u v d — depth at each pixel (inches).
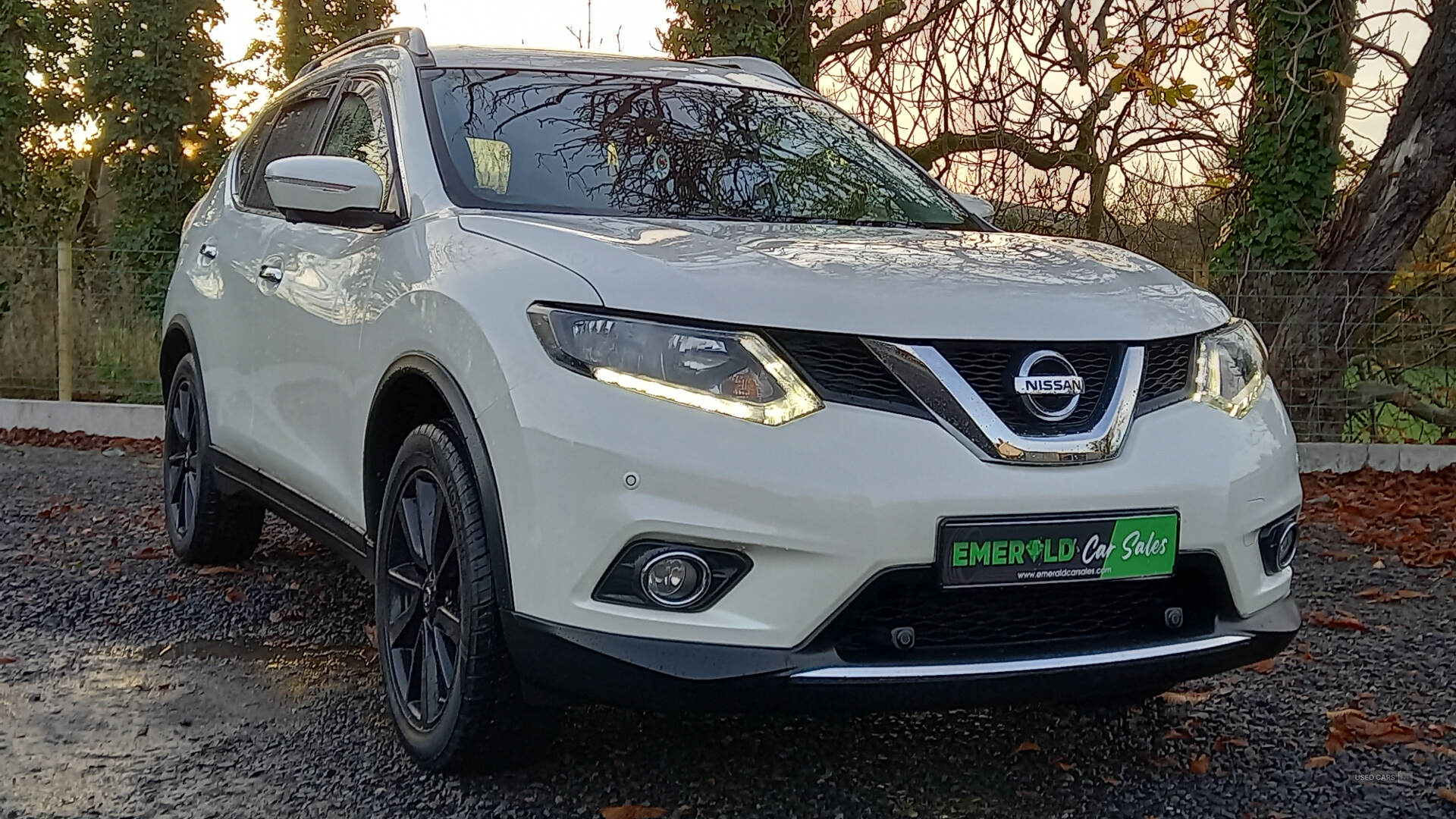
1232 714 143.4
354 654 158.7
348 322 138.3
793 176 155.9
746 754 127.0
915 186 167.5
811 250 116.6
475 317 111.4
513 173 140.4
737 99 169.8
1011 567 101.0
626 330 102.3
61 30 501.4
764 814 113.1
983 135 355.6
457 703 112.3
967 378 102.7
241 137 209.8
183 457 204.5
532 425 103.0
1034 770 125.5
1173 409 111.3
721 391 100.1
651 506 98.7
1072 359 106.9
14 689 142.2
